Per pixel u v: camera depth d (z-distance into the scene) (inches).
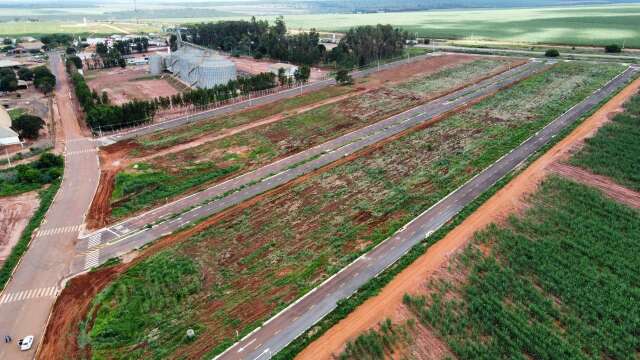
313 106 5231.3
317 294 2235.5
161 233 2827.3
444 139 4057.6
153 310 2202.3
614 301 2127.2
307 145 4084.6
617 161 3351.4
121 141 4350.4
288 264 2480.3
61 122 5036.9
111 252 2657.5
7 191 3405.5
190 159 3870.6
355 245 2613.2
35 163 3740.2
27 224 2979.8
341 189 3255.4
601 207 2834.6
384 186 3270.2
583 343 1925.4
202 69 6127.0
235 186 3385.8
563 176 3218.5
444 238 2608.3
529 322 2026.3
